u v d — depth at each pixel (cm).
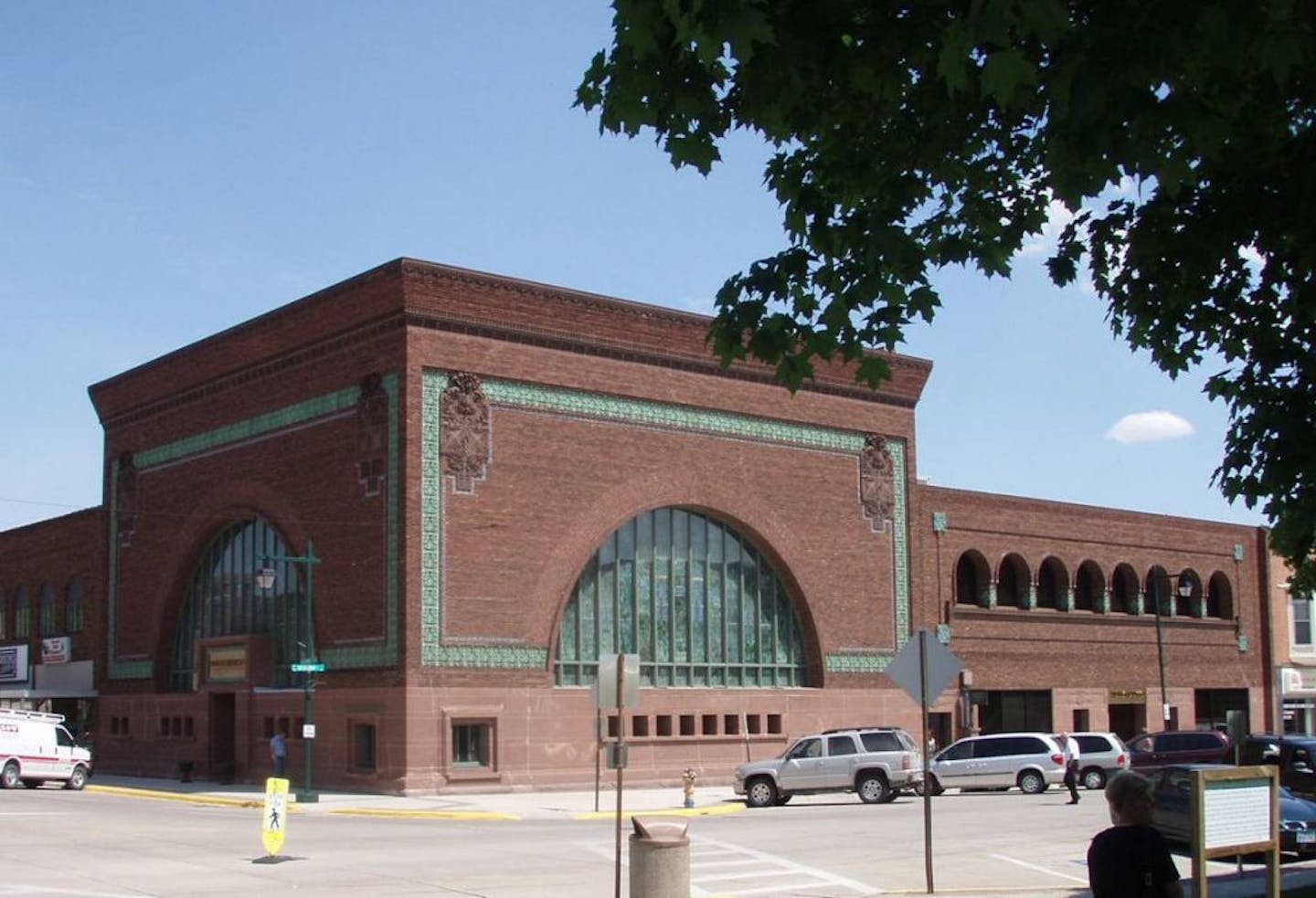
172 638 5284
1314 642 7094
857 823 3200
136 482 5488
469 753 4188
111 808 3672
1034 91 1016
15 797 4106
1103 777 4434
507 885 2105
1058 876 2247
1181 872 2355
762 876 2258
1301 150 1197
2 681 6631
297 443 4594
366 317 4328
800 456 5091
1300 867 2412
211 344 5012
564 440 4472
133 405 5516
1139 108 902
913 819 3316
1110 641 6172
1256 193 1236
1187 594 6244
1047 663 5881
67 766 4669
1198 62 953
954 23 825
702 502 4791
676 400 4759
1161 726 6319
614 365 4622
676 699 4656
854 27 1009
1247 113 1168
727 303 1228
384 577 4181
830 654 5078
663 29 956
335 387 4447
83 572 6103
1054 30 798
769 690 4897
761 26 841
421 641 4100
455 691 4141
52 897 1942
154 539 5338
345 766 4250
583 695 4419
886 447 5366
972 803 3881
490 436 4312
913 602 5366
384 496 4209
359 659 4241
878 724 5181
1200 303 1311
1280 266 1256
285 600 4672
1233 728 2934
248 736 4672
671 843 1706
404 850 2628
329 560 4406
